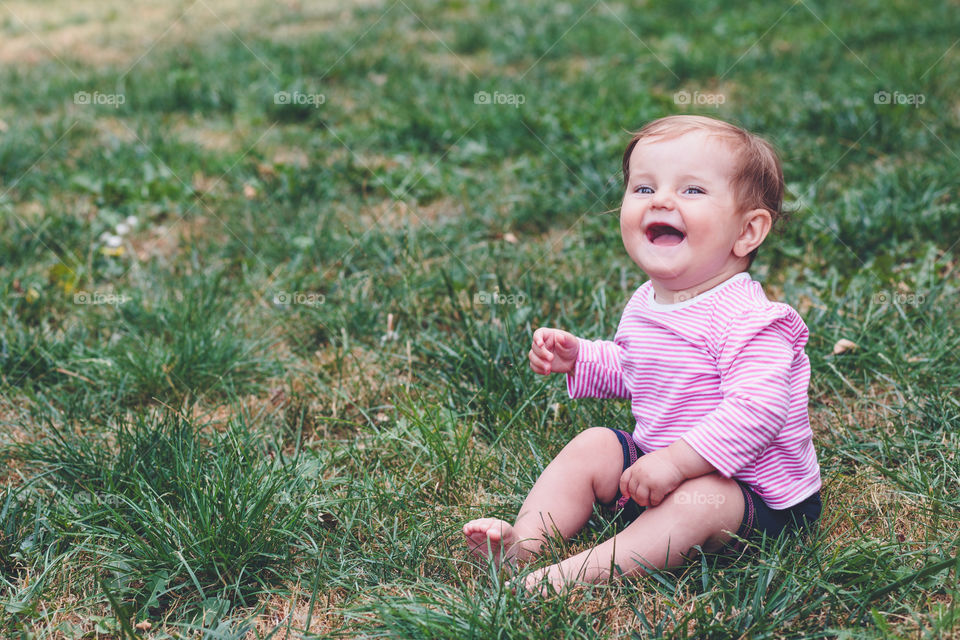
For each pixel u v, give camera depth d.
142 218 4.27
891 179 3.93
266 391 2.96
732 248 1.99
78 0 11.37
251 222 4.12
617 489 2.05
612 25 7.81
